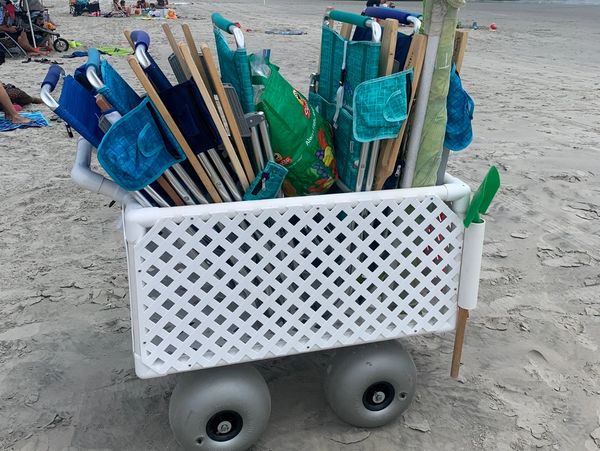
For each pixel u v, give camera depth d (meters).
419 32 2.19
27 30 12.73
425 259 2.37
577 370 2.96
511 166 5.78
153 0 31.70
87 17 21.78
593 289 3.68
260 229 2.16
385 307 2.40
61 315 3.39
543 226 4.50
